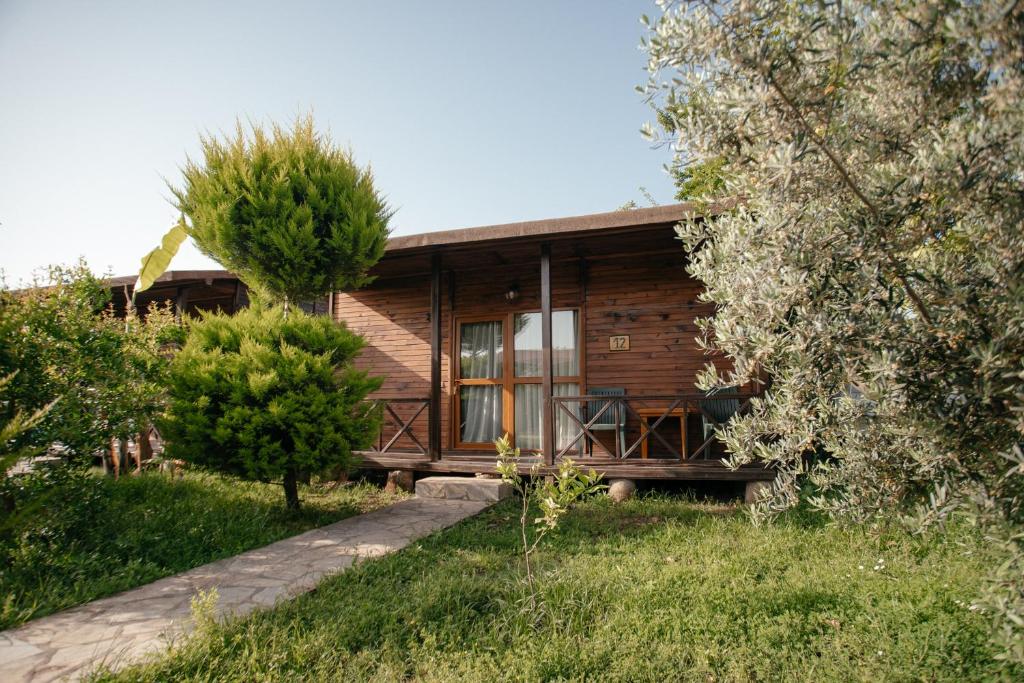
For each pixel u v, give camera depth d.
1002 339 1.70
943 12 1.60
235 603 3.63
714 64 1.97
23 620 3.37
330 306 10.11
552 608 3.31
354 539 5.20
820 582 3.63
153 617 3.45
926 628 2.89
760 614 3.21
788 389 2.16
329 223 7.86
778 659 2.76
